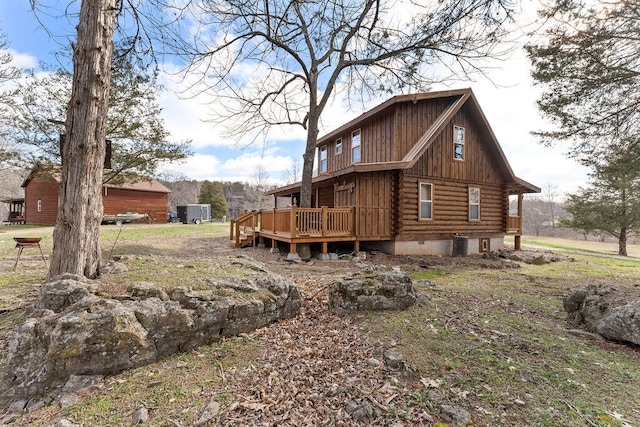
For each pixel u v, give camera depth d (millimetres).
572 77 6883
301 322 3994
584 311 3812
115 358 2627
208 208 32812
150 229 18312
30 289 4723
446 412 2082
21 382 2377
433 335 3375
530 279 6953
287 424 2025
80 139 3555
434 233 11164
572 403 2201
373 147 12188
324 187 14375
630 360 2869
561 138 7816
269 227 11047
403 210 10539
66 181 3523
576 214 16750
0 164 10039
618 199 15188
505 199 13203
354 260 8992
